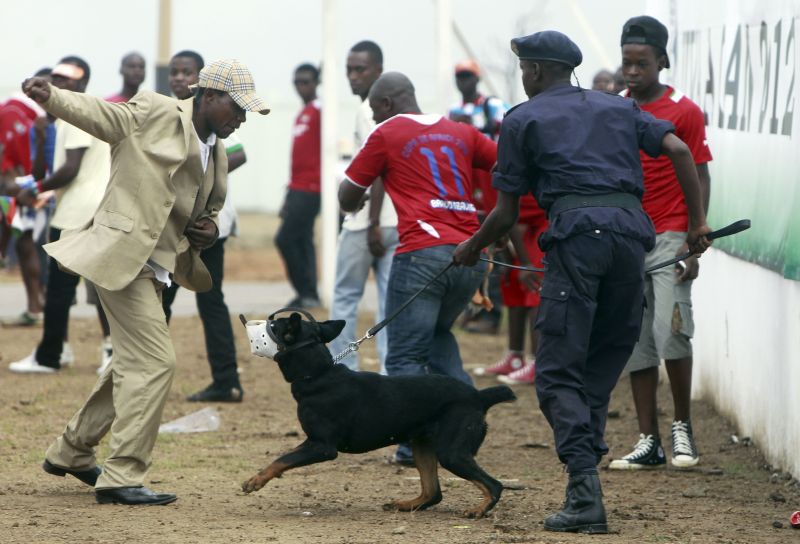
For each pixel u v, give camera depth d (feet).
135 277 32.04
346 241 46.91
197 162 33.12
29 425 45.50
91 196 50.60
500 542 28.96
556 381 30.32
